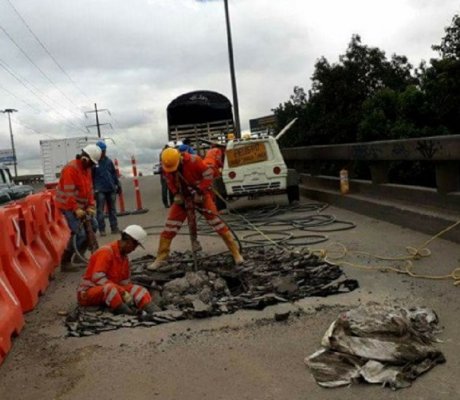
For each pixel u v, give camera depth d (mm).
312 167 16125
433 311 5273
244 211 13703
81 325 5840
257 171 13375
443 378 4082
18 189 25344
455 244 8078
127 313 6238
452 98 13867
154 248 10109
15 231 6887
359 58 20750
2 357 5090
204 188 7855
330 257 8008
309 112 21547
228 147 13391
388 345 4418
